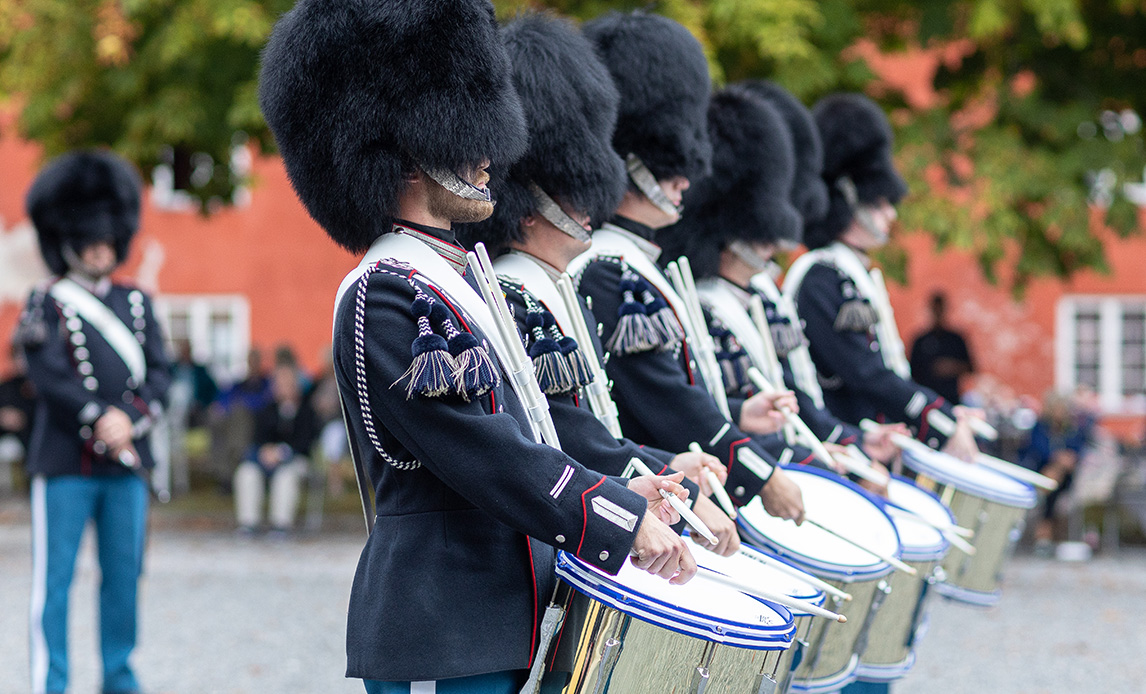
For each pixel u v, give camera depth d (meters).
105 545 5.68
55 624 5.53
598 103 3.08
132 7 10.39
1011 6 10.39
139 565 5.74
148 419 5.80
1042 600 9.07
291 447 12.19
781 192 4.23
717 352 3.93
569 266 3.34
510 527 2.47
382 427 2.40
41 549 5.56
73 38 10.94
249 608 8.41
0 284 21.22
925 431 4.76
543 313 2.84
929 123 10.73
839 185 5.34
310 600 8.74
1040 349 21.66
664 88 3.55
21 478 15.84
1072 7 10.09
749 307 4.23
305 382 13.13
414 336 2.33
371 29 2.46
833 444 4.29
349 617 2.49
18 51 11.17
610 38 3.62
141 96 11.36
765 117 4.24
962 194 10.73
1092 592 9.44
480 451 2.29
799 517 3.27
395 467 2.43
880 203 5.34
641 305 3.23
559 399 2.81
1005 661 7.03
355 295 2.38
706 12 9.79
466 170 2.51
